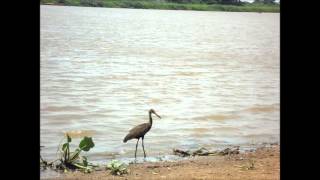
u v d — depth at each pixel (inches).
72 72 1163.3
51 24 2881.4
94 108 773.3
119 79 1096.2
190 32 3041.3
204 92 971.3
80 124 668.1
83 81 1040.8
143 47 1958.7
